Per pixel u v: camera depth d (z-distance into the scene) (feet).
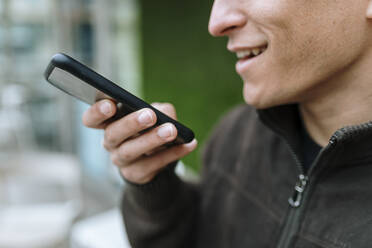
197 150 8.61
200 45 8.20
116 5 9.45
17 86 11.09
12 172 11.10
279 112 2.22
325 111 2.06
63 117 10.94
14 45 10.73
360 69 1.86
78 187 10.52
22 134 11.51
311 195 2.12
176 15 8.63
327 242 1.98
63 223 8.71
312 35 1.74
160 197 2.49
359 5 1.71
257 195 2.56
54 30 10.15
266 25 1.79
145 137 1.83
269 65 1.89
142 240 2.67
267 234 2.39
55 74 1.68
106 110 1.76
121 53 9.82
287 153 2.44
